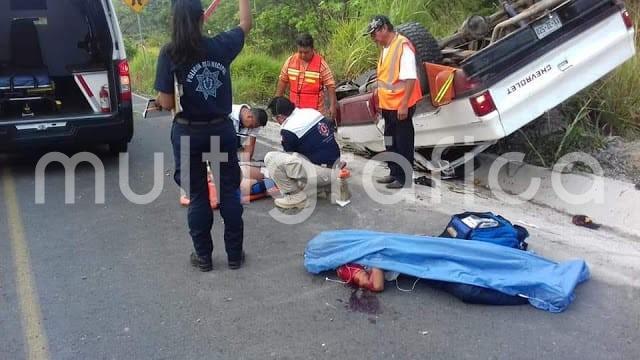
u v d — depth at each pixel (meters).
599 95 5.91
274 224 4.86
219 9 16.27
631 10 6.57
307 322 3.36
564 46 4.66
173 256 4.28
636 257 4.03
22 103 6.52
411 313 3.42
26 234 4.74
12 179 6.26
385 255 3.70
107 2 6.26
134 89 15.82
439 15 8.60
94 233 4.74
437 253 3.63
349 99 6.23
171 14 3.48
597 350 3.04
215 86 3.59
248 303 3.59
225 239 4.01
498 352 3.04
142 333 3.29
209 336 3.25
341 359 3.02
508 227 3.91
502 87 4.64
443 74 4.84
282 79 6.26
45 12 7.06
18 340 3.25
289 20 13.12
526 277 3.50
